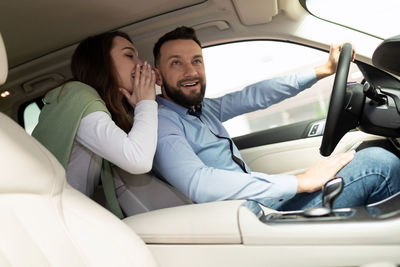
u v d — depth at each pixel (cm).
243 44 190
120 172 134
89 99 122
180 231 104
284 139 215
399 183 130
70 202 87
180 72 158
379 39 168
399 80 146
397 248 87
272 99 189
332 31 172
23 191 79
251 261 98
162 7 165
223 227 100
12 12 146
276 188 126
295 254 94
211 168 130
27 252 80
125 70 143
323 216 96
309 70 183
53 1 145
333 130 141
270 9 164
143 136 120
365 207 99
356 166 133
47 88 194
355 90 152
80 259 86
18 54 173
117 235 91
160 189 134
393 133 148
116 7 158
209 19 175
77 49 145
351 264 90
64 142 121
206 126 158
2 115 82
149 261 95
